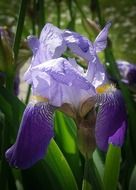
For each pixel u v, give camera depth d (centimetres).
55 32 35
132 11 196
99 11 54
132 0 206
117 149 39
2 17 186
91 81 35
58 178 40
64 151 43
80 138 33
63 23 176
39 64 34
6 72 40
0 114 44
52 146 39
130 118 51
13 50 42
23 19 42
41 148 32
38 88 34
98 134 33
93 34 55
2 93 39
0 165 41
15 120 39
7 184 42
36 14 57
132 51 151
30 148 32
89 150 34
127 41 162
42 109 33
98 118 34
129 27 177
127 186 49
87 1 208
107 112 34
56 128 43
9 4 212
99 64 35
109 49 52
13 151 32
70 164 43
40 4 49
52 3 210
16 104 39
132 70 60
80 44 34
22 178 42
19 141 32
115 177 40
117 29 176
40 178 41
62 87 33
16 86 56
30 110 33
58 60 33
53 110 34
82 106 34
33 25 56
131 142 51
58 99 34
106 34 35
